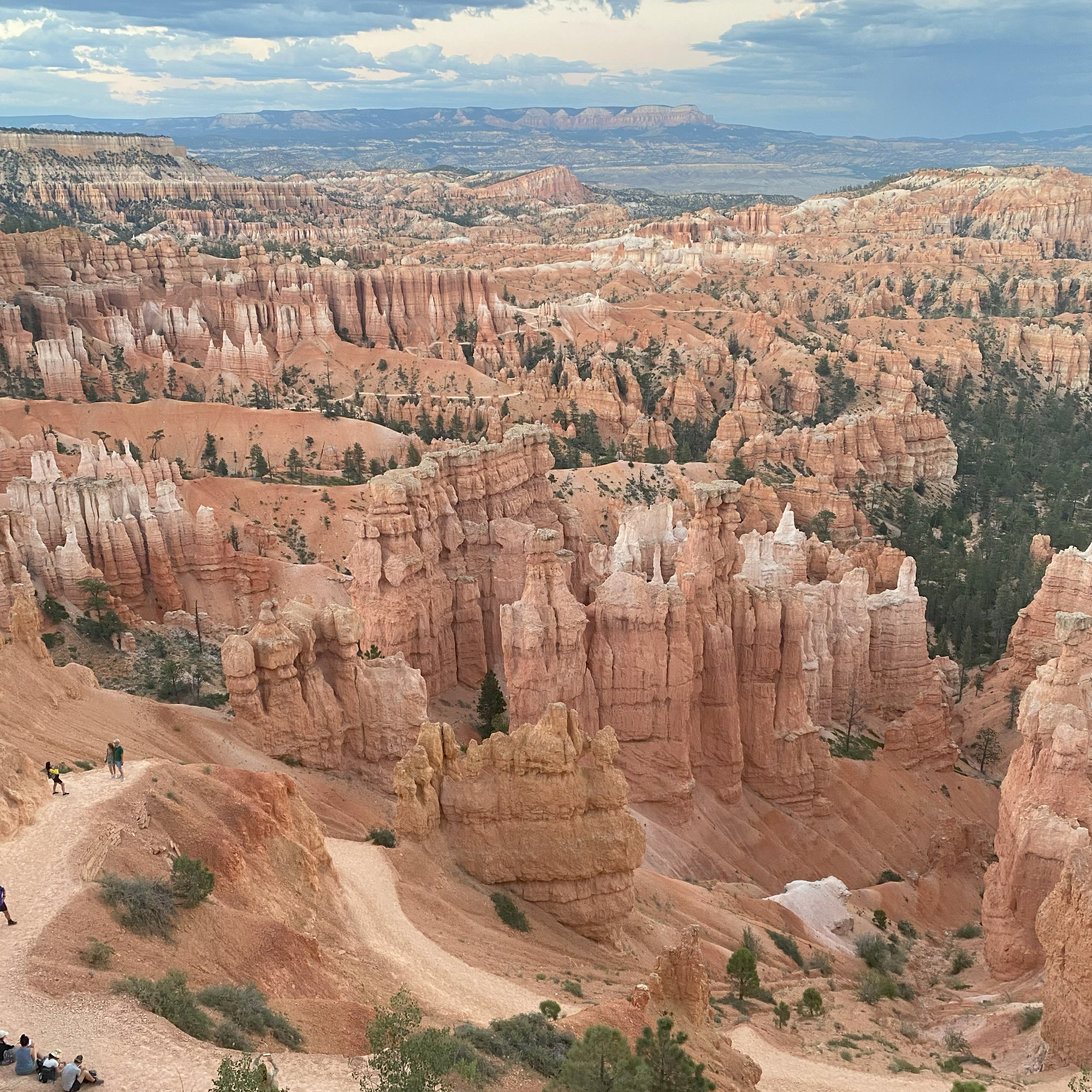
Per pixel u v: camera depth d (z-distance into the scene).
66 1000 24.44
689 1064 29.14
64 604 95.88
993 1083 41.69
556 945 45.88
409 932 39.78
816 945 62.72
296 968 31.14
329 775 58.03
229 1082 21.44
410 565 80.12
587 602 88.94
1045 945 46.47
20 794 33.28
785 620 80.31
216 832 35.06
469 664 87.31
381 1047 26.02
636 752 74.06
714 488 78.81
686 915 57.25
